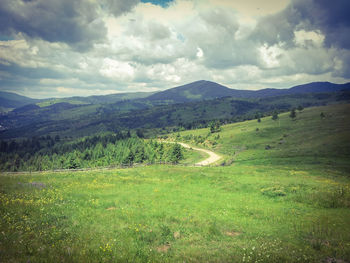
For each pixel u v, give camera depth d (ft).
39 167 556.51
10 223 36.58
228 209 57.06
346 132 305.94
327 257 28.91
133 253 29.58
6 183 75.46
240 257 29.43
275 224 44.57
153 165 170.19
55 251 27.81
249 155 284.61
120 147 568.00
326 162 182.91
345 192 69.21
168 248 32.89
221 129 638.53
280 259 28.07
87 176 103.65
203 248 32.68
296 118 523.70
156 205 57.77
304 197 68.49
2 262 23.67
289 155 237.04
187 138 613.93
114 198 64.18
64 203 54.44
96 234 35.60
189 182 104.17
